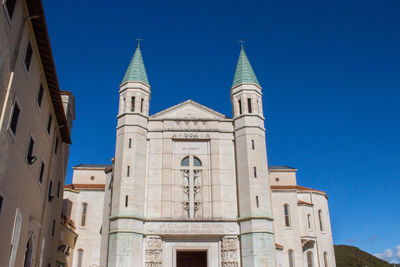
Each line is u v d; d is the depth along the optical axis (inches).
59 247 1686.8
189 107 1734.7
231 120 1694.1
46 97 1180.5
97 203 2075.5
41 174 1202.0
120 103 1676.9
